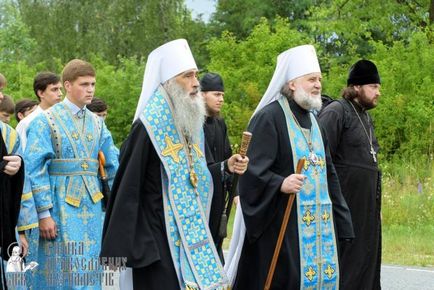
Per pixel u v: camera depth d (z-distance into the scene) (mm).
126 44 36500
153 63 6648
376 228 8641
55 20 36031
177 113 6520
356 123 8625
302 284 7293
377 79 8672
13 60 28938
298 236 7297
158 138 6430
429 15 27188
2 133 7516
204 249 6480
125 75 23250
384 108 21031
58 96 9133
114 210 6301
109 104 23031
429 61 22203
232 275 7480
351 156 8570
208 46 23562
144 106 6570
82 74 8094
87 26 36125
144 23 36281
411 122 20984
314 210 7387
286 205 7254
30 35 35906
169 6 36781
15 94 23641
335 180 7738
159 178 6461
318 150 7520
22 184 7078
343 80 22375
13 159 6859
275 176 7172
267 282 7238
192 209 6480
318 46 24250
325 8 27469
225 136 9352
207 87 9055
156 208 6422
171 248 6387
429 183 17422
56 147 7984
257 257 7316
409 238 14242
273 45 22469
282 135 7387
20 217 7648
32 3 36438
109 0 36250
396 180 18125
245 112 21031
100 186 8320
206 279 6410
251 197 7211
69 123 8070
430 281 11086
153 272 6344
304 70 7473
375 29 29984
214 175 6617
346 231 7668
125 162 6426
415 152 20703
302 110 7551
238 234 7516
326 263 7434
